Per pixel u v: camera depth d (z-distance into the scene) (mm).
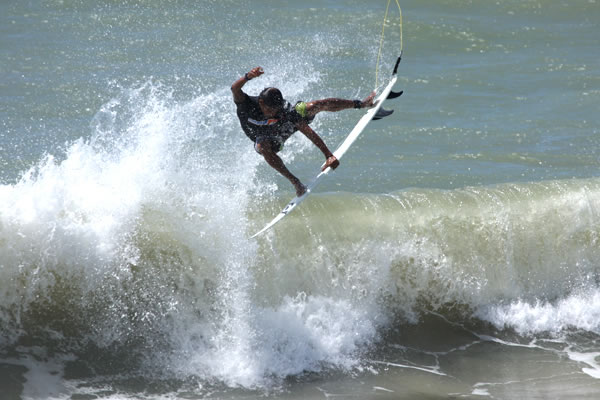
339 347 29719
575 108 54531
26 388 25828
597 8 81250
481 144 47438
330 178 41188
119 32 64438
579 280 34719
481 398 26766
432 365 29156
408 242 32594
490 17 77500
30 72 54156
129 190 31328
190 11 71062
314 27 69375
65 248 28922
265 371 27938
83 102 48969
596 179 37875
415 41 69250
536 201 35344
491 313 32781
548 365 29406
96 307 28750
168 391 26359
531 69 63719
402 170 42875
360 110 51594
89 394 25828
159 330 28859
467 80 60156
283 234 31328
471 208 34344
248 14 71250
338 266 31422
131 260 29422
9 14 67375
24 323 28188
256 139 28141
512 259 33969
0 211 29094
